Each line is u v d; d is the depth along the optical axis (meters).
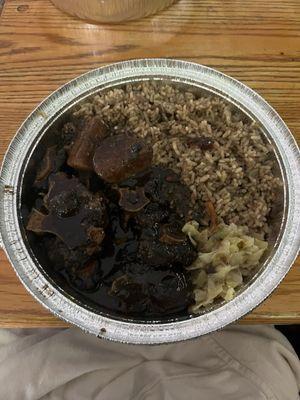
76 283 0.35
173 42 0.44
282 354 0.45
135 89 0.39
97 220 0.34
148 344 0.31
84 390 0.43
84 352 0.44
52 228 0.34
